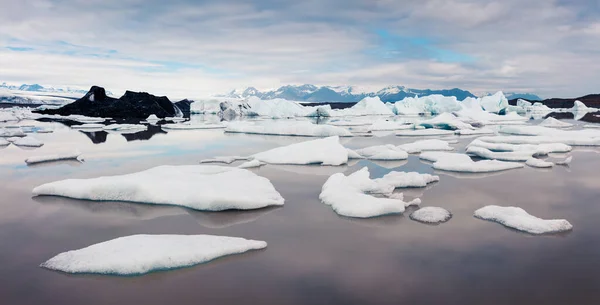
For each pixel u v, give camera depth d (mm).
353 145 15148
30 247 4777
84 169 9688
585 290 3756
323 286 3830
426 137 18062
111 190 6582
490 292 3721
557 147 12844
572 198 7027
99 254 4254
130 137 17469
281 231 5293
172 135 18625
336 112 44031
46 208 6230
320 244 4848
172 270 4137
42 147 13820
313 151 10695
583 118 34625
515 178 8664
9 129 20156
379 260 4398
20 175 8906
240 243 4668
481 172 9320
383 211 5945
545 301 3570
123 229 5359
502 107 43969
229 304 3510
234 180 7480
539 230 5227
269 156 10727
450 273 4098
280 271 4133
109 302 3555
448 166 9570
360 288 3793
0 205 6398
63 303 3543
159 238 4703
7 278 3988
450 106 42344
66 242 4938
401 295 3670
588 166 10156
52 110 33062
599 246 4801
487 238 5051
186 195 6371
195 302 3545
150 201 6422
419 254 4562
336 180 7480
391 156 11117
